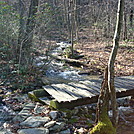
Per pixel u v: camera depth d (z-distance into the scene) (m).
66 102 3.91
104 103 3.23
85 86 4.73
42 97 4.60
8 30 6.94
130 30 16.52
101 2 16.08
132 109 4.47
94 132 3.14
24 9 7.94
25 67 6.37
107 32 15.16
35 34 7.11
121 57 9.55
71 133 3.31
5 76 6.15
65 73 7.55
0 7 6.30
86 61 9.05
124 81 5.14
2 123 3.60
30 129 3.32
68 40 15.35
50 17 6.46
